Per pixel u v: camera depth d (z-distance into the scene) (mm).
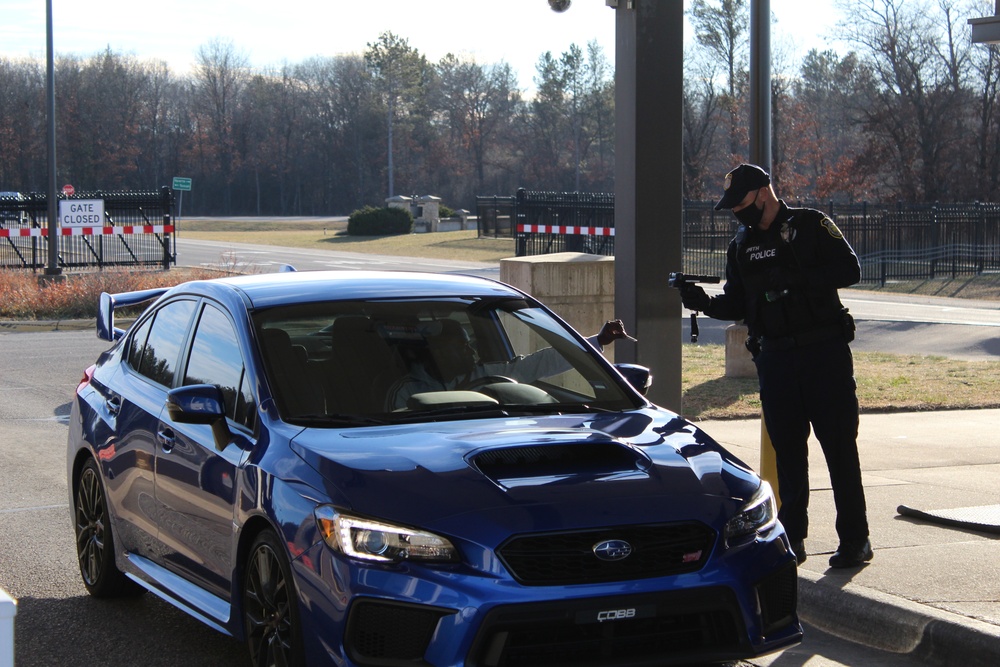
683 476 4195
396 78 135250
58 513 7914
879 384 13688
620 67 8383
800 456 5816
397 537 3801
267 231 83562
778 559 4195
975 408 12195
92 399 6148
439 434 4375
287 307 5117
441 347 5059
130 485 5527
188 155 135625
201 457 4805
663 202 8391
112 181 131000
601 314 11219
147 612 5777
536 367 5152
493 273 33375
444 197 136750
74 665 4969
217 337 5219
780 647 4141
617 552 3840
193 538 4902
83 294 23312
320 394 4695
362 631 3803
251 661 4805
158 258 41344
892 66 58938
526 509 3861
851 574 5625
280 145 137625
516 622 3713
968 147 59406
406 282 5535
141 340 6078
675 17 8289
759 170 5699
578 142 126125
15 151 126312
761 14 7004
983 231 36719
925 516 6809
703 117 69375
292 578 4016
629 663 3832
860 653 5062
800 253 5629
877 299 28719
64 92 128875
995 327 20359
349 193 136875
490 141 137875
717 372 14461
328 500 3965
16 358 16828
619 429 4574
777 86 67500
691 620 3965
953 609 5031
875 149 58500
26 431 11133
